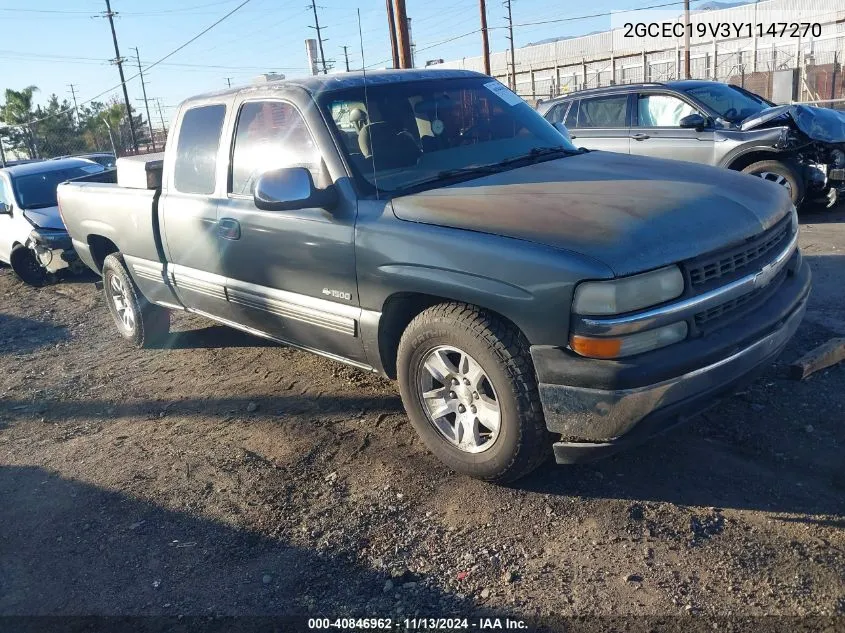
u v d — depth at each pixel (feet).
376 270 11.78
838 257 22.17
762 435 12.12
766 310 10.78
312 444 13.66
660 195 11.03
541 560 9.76
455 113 14.44
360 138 13.03
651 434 9.95
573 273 9.44
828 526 9.76
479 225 10.72
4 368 20.68
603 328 9.39
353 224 12.17
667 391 9.55
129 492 12.71
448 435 11.84
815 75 90.84
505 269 10.06
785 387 13.61
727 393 10.43
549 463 12.00
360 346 12.78
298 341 14.46
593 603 8.86
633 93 31.14
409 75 14.74
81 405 17.17
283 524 11.25
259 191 12.00
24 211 31.78
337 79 13.98
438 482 11.87
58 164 35.12
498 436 10.86
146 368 19.16
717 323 10.17
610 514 10.53
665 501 10.69
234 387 16.98
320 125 13.09
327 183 12.78
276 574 10.09
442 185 12.66
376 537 10.66
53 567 10.85
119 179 19.04
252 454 13.57
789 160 27.68
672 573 9.21
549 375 9.88
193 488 12.59
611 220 10.17
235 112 14.88
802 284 11.94
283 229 13.38
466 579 9.57
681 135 29.40
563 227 10.18
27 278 32.65
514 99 15.90
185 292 17.10
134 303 19.97
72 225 21.27
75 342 22.58
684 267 9.81
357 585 9.70
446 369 11.47
